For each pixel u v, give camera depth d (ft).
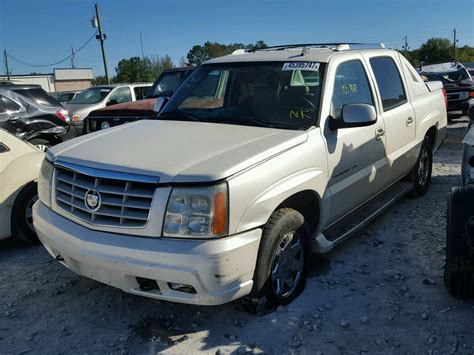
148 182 10.49
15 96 30.40
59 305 12.98
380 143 16.01
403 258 15.25
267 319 11.88
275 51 16.67
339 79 14.64
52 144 32.24
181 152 11.48
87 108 45.65
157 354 10.74
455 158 29.86
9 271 15.31
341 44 16.40
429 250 15.75
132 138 12.91
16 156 17.02
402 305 12.50
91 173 11.19
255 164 11.07
